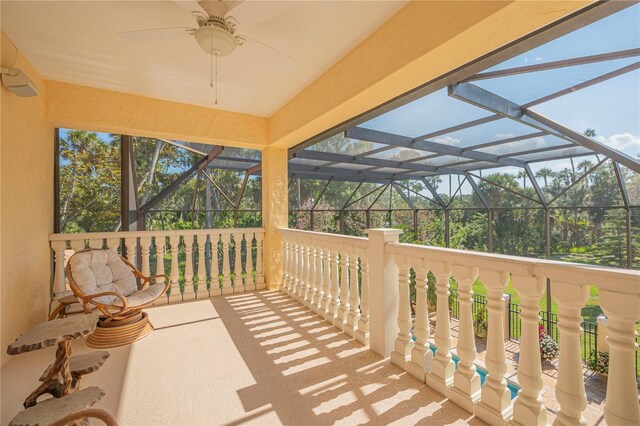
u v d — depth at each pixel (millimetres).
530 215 5996
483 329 4961
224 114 4273
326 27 2428
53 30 2414
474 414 1663
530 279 1401
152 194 6961
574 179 4574
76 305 3375
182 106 3975
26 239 2795
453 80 2439
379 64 2436
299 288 3896
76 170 4812
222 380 2057
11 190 2500
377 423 1616
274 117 4398
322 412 1717
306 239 3682
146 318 2928
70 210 4707
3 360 2324
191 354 2439
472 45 1945
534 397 1431
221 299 4012
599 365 2604
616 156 2928
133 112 3664
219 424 1631
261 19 1894
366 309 2631
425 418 1648
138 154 6340
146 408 1766
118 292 2814
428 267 2055
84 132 4898
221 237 4395
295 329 2961
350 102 2867
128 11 2195
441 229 8633
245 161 7094
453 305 5395
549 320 3838
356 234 10695
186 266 4043
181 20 2311
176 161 7586
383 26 2398
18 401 1868
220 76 3244
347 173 7320
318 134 3996
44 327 1425
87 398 1309
